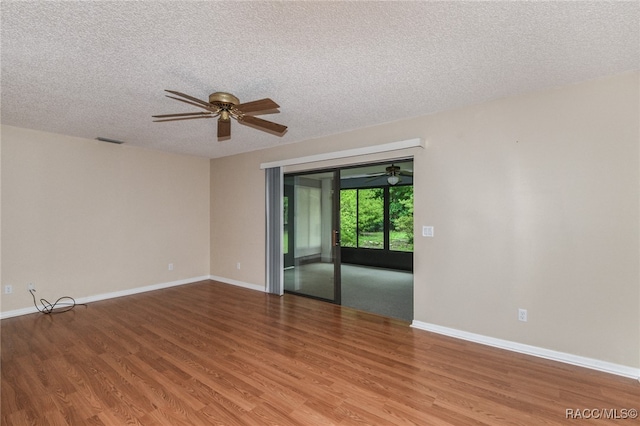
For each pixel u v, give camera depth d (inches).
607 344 97.5
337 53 82.9
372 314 153.9
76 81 98.7
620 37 75.2
